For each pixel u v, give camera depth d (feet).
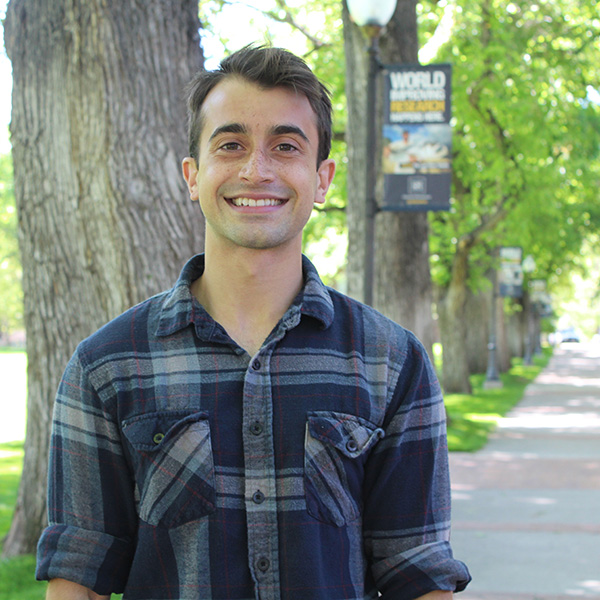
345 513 5.38
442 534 5.74
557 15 57.36
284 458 5.32
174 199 15.20
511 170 58.34
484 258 70.54
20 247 16.05
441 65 26.86
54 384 16.63
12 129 15.78
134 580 5.30
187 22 15.70
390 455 5.64
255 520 5.19
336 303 5.89
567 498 29.12
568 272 124.36
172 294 5.72
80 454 5.51
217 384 5.43
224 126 5.54
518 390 79.10
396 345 5.81
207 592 5.11
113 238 14.97
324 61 52.01
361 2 24.66
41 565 5.44
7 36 15.92
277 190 5.54
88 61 14.96
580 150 60.44
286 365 5.50
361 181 34.63
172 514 5.22
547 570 20.16
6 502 26.02
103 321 15.23
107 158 14.92
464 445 41.01
